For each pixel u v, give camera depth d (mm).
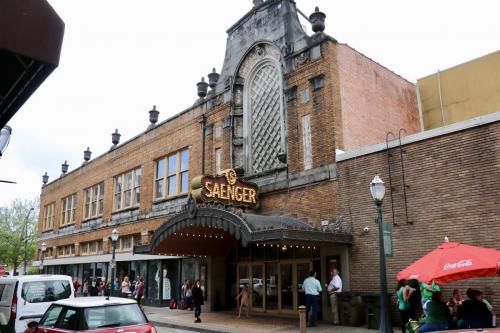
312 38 18250
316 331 13414
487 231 12211
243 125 21125
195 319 17594
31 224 61969
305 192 17328
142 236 26812
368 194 15227
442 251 9125
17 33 3711
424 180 13852
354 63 18609
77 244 35094
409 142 14391
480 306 9000
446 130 13516
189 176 23797
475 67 17328
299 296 17297
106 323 7582
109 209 31219
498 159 12297
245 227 14547
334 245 15469
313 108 17672
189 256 21219
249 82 21281
